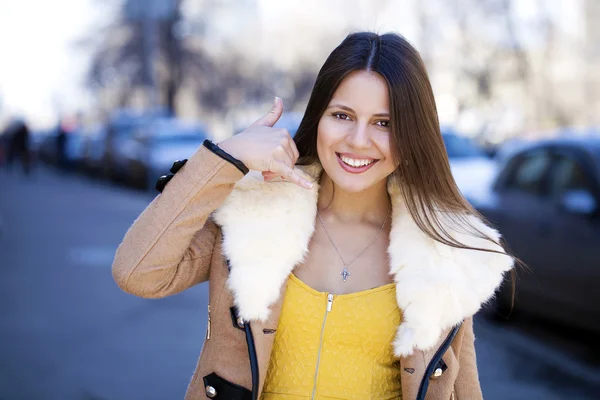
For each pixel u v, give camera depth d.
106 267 8.56
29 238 10.93
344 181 1.84
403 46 1.81
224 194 1.76
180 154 17.38
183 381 4.75
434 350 1.77
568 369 5.05
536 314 5.75
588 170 5.36
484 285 1.82
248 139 1.77
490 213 6.18
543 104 27.48
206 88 46.28
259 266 1.75
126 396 4.46
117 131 21.94
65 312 6.43
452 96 30.59
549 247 5.50
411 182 1.84
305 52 50.16
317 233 1.95
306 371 1.82
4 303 6.73
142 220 1.74
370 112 1.79
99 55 43.69
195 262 1.84
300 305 1.82
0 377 4.71
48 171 32.34
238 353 1.78
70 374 4.82
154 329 5.96
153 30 20.47
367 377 1.83
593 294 5.13
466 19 26.88
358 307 1.82
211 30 45.69
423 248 1.83
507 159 6.30
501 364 5.16
